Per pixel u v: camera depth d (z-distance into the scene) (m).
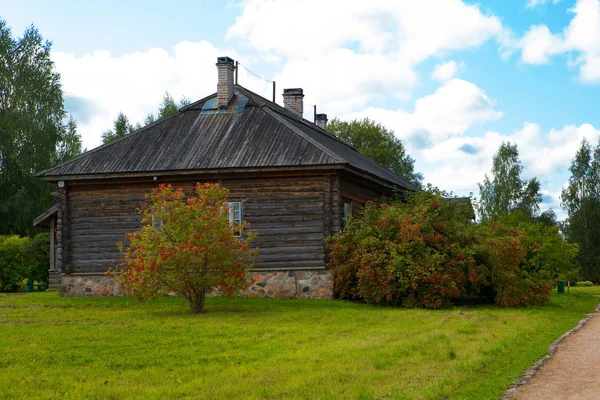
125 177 23.73
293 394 9.59
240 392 9.71
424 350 12.73
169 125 25.97
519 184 64.50
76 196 24.66
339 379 10.44
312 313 18.58
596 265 57.03
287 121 25.20
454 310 20.23
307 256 22.86
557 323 17.77
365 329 15.84
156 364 11.84
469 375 10.62
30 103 47.16
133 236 19.48
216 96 27.20
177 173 23.33
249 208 23.33
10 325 16.52
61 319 17.69
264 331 15.44
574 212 59.94
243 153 23.47
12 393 9.80
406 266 20.89
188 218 18.92
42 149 46.44
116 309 20.02
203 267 18.84
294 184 23.17
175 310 19.55
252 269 23.05
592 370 10.97
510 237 22.22
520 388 9.70
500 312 19.88
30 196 46.31
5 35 47.28
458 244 21.72
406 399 9.02
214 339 14.34
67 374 11.09
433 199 22.61
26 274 35.56
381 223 21.84
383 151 62.84
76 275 24.36
